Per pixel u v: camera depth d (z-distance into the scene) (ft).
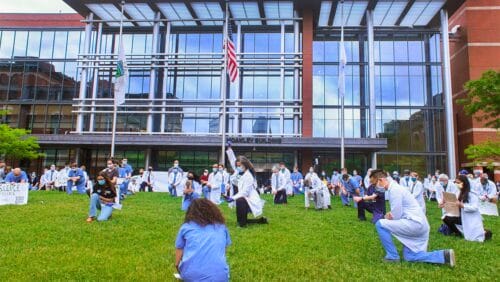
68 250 25.68
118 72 92.68
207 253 14.51
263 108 124.26
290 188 77.15
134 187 86.53
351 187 59.16
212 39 132.05
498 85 74.18
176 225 35.86
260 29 131.64
